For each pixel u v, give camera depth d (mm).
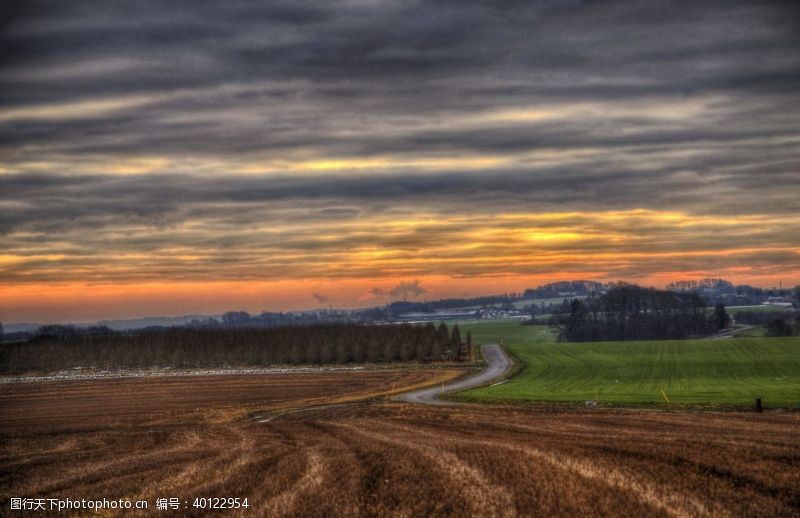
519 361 148000
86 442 56562
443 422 61656
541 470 33969
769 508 26281
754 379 100625
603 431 50469
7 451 52531
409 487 31469
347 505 28797
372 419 67188
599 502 27641
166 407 88125
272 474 36281
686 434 46469
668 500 27625
